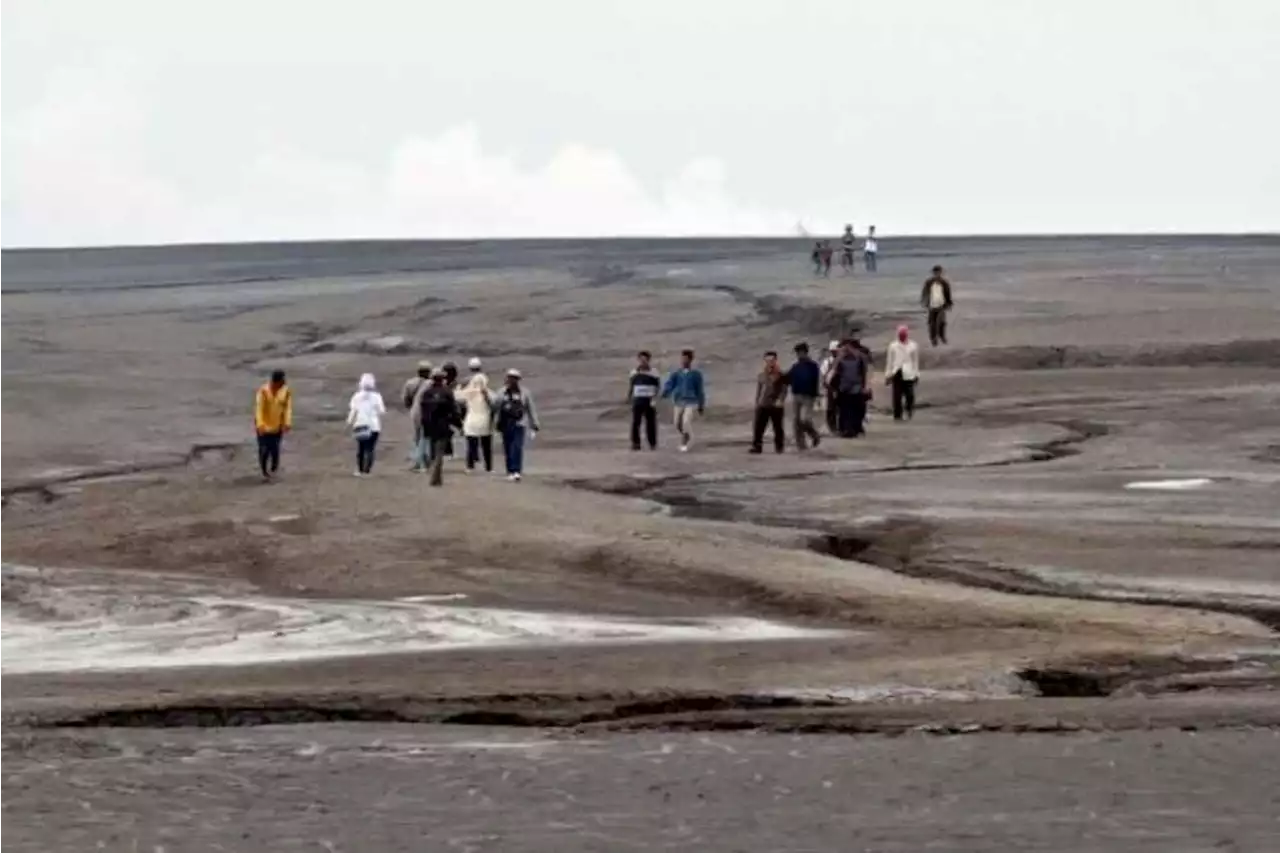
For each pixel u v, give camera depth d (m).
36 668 33.59
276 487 59.91
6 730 27.67
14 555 51.16
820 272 171.62
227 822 21.83
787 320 126.62
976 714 28.05
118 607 41.06
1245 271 167.25
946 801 22.41
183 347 141.62
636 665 32.44
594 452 72.81
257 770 24.66
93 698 29.81
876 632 36.03
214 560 48.28
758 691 29.78
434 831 21.30
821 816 21.75
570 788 23.38
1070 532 47.84
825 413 81.94
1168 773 23.77
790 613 38.53
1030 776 23.67
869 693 29.92
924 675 31.05
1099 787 23.05
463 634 36.53
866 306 123.25
